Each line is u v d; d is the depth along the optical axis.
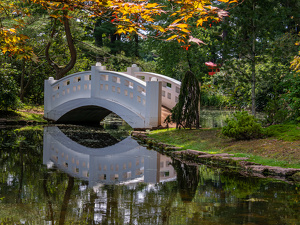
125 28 3.36
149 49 24.59
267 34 12.24
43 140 12.71
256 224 4.00
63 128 17.08
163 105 17.09
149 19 3.16
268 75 12.82
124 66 30.20
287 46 12.66
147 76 17.67
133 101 14.88
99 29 32.56
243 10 11.70
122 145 11.82
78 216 4.26
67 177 6.77
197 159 8.82
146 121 14.12
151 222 4.03
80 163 8.47
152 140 11.81
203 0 2.93
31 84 26.38
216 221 4.08
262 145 8.74
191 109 12.81
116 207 4.69
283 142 8.67
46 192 5.51
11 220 4.09
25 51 4.04
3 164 8.00
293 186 6.00
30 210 4.51
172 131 12.90
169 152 10.10
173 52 22.81
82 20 22.95
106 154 9.97
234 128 9.67
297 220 4.14
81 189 5.77
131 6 2.94
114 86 15.72
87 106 17.31
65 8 3.28
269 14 11.92
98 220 4.11
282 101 12.12
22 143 11.73
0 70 17.88
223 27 12.20
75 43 26.09
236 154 8.37
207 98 31.03
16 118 18.84
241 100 16.80
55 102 19.58
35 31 19.72
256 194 5.44
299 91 11.12
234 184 6.16
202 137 11.03
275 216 4.30
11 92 18.56
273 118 12.03
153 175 7.08
